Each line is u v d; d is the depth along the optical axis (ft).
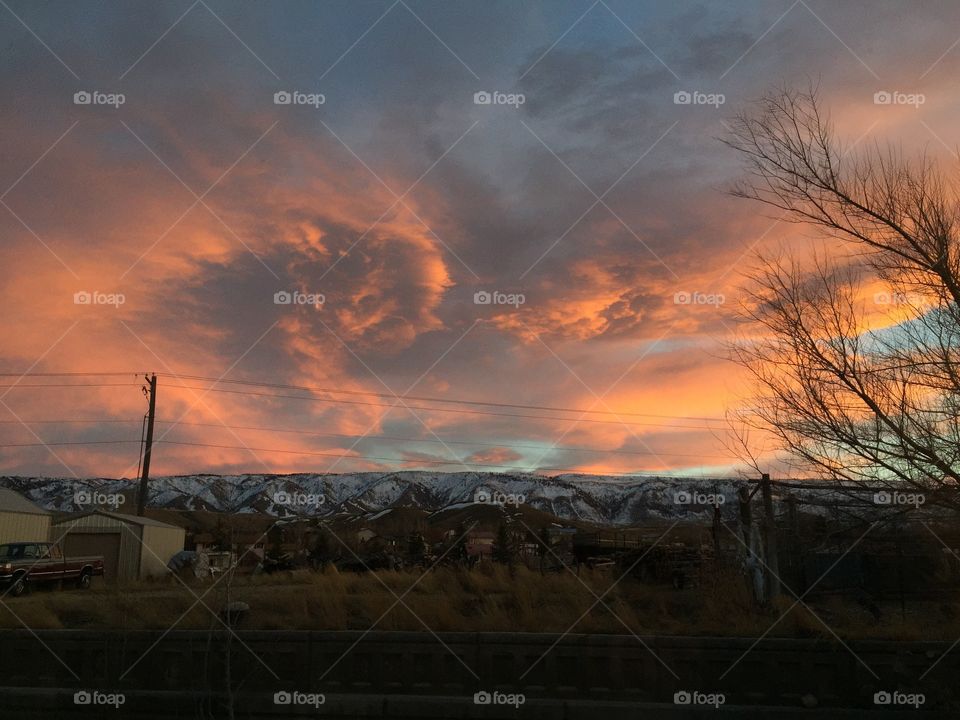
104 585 84.84
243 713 38.09
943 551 44.04
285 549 114.93
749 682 37.50
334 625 44.55
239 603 44.60
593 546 94.73
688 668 37.93
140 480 146.10
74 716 38.75
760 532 50.90
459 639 39.27
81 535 122.72
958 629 43.39
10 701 39.37
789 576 58.44
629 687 37.99
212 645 40.04
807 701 36.42
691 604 51.49
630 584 65.05
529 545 118.32
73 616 48.49
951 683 36.40
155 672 40.16
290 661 39.75
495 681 38.73
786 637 41.32
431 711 37.63
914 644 37.24
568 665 38.63
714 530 61.82
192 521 202.49
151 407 148.46
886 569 58.54
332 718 37.93
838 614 49.57
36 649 41.09
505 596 53.21
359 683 39.24
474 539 124.36
